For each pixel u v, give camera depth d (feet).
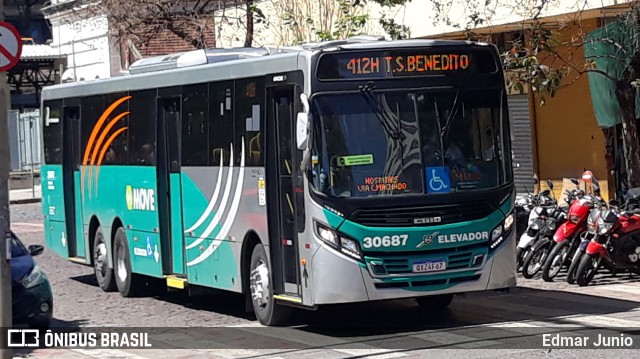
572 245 59.26
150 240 61.41
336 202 44.32
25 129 161.17
